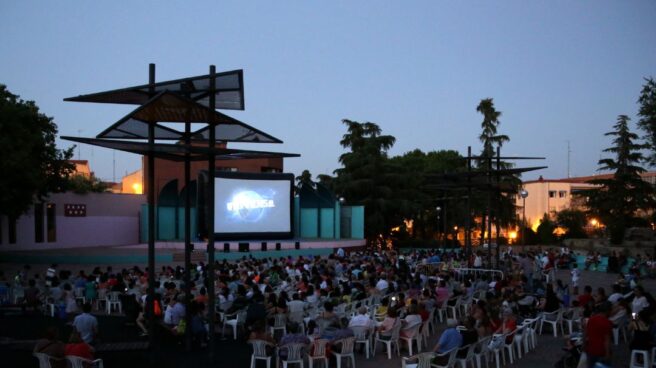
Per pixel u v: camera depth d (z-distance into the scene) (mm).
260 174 44781
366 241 52219
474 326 11867
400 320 13109
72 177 57094
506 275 23766
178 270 21875
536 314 15906
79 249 38562
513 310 14977
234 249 40344
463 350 11086
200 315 14125
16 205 30219
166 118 12188
